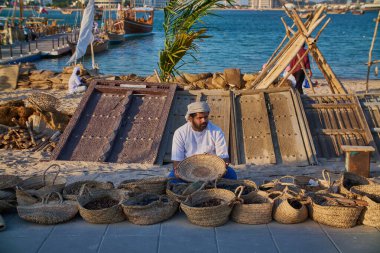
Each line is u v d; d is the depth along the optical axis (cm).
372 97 939
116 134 860
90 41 2366
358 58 3375
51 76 1798
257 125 875
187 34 1048
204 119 615
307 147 831
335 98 930
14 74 1767
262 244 484
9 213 567
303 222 535
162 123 870
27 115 1012
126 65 3048
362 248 477
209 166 609
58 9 16738
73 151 848
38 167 809
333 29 7619
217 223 521
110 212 525
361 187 570
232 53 3703
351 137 867
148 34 6378
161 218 533
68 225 531
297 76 1276
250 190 585
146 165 815
